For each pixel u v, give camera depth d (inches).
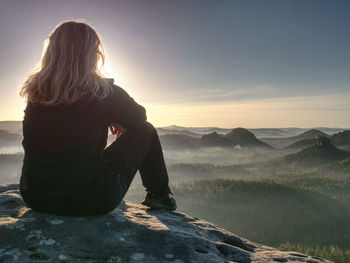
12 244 81.6
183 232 103.7
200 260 87.1
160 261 84.0
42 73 83.0
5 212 113.7
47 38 89.6
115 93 90.5
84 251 83.0
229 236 123.3
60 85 81.3
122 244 88.6
